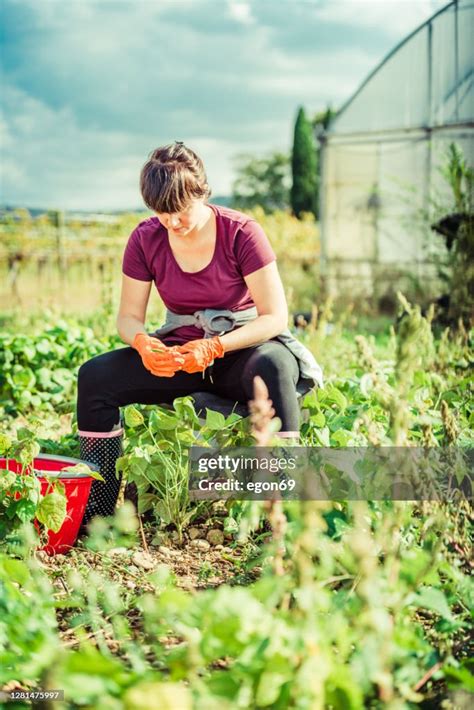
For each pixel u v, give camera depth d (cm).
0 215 1438
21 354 525
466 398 343
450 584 206
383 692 147
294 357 295
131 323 304
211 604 146
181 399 284
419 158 1109
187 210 276
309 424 302
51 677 146
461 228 898
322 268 1240
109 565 255
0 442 254
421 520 231
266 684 145
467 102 1031
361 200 1188
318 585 167
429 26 1062
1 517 247
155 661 184
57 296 1263
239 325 302
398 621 174
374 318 1123
